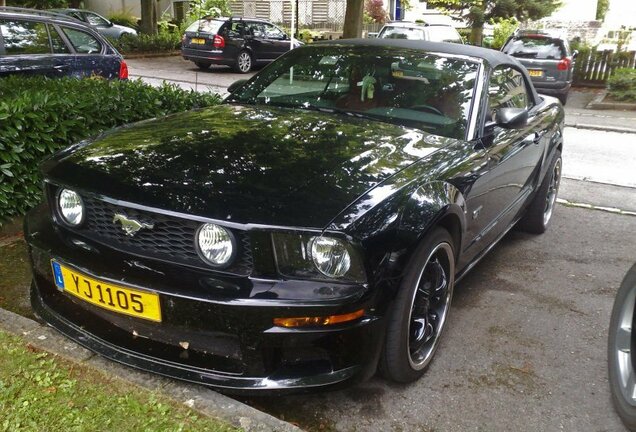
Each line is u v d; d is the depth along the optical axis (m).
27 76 7.07
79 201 2.71
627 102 13.56
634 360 2.74
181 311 2.43
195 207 2.43
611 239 5.27
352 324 2.44
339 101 3.84
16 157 4.19
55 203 2.86
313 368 2.50
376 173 2.82
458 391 2.94
